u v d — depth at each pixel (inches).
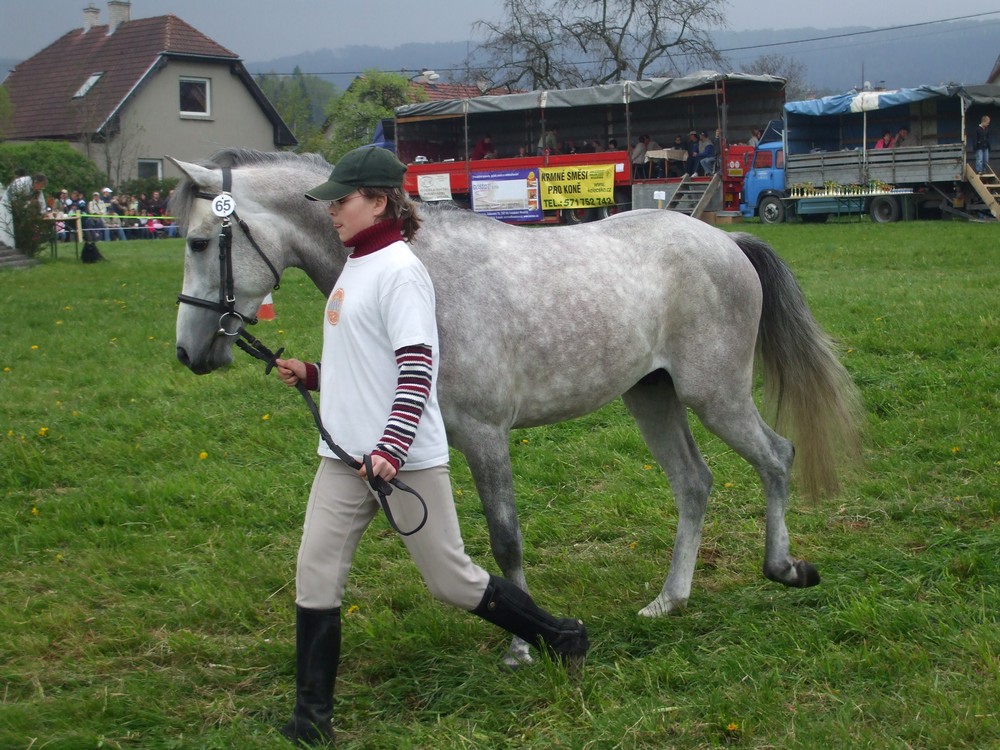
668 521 208.7
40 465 250.2
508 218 1071.0
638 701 135.7
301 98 3501.5
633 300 163.0
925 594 163.9
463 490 233.5
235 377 334.0
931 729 123.6
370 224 126.3
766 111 1063.6
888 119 1040.8
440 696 143.9
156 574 190.1
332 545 128.5
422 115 1103.6
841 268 584.1
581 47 1523.1
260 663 155.0
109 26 1626.5
